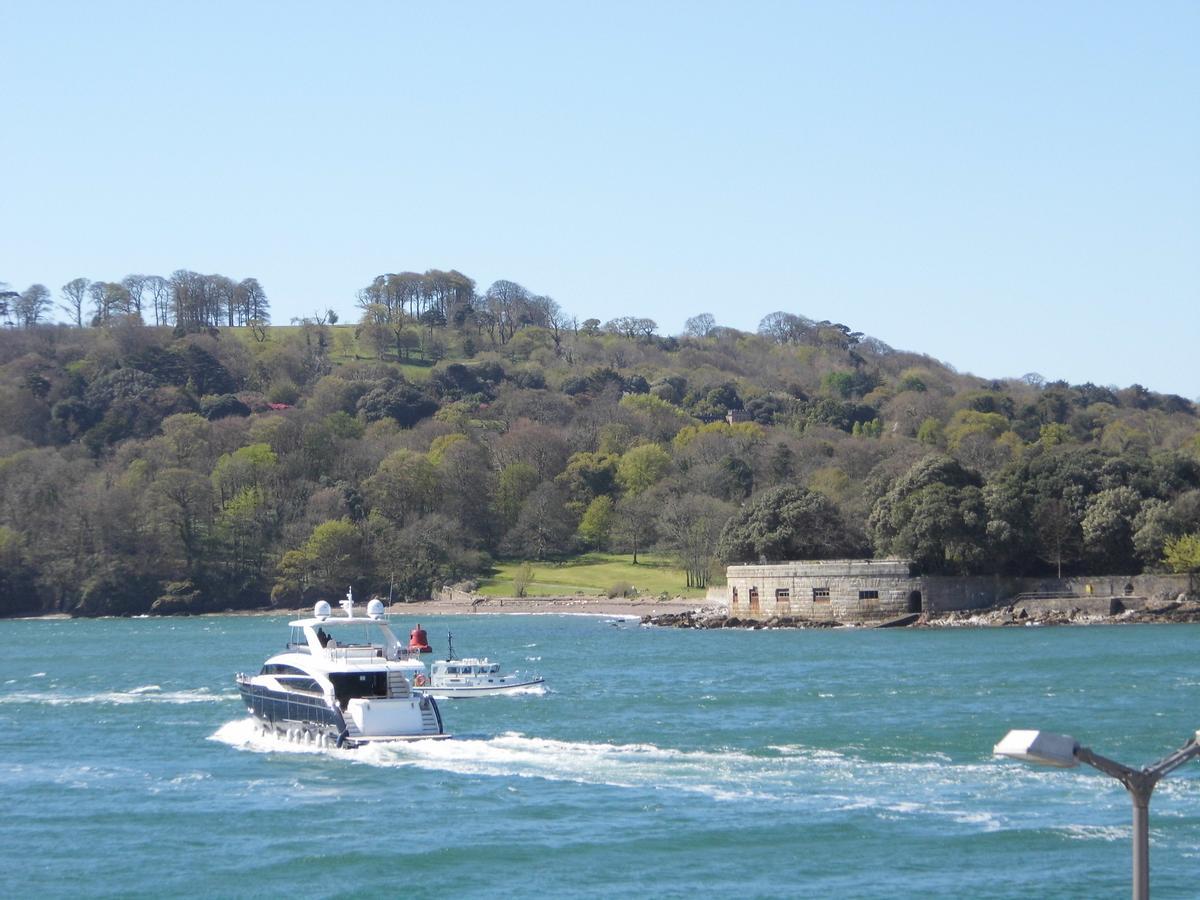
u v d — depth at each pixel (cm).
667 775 9031
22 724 12438
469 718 12019
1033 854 7175
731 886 6812
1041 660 16012
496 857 7319
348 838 7731
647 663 17212
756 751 9900
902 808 8075
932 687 13575
